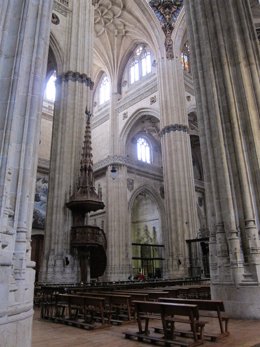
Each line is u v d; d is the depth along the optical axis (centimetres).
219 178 1078
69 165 1808
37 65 702
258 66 1201
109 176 3172
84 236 1658
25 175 616
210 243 1074
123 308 1007
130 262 2945
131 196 3231
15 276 545
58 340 669
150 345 625
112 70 3588
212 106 1159
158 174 3581
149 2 3030
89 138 1872
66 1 2205
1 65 637
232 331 729
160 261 3303
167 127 2778
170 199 2591
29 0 716
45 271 1619
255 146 1067
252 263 945
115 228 2961
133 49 3547
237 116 1117
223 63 1183
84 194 1703
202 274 2456
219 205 1064
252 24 1277
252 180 1049
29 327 553
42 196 3017
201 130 1206
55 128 1919
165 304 659
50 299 1171
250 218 993
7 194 558
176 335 688
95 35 3334
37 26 725
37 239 2867
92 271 1769
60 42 2078
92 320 879
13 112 607
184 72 3197
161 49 3044
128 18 3195
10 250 537
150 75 3244
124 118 3369
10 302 506
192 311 620
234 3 1277
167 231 2556
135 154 3519
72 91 1970
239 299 927
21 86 651
